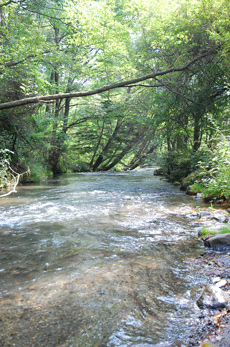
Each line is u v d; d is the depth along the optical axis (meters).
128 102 17.34
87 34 10.60
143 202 7.23
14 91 11.27
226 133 8.73
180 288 2.50
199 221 5.03
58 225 4.90
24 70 10.73
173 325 1.95
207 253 3.40
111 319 2.04
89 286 2.57
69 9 10.01
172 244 3.79
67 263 3.16
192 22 11.07
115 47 11.71
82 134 23.83
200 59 11.88
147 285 2.57
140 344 1.76
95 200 7.64
